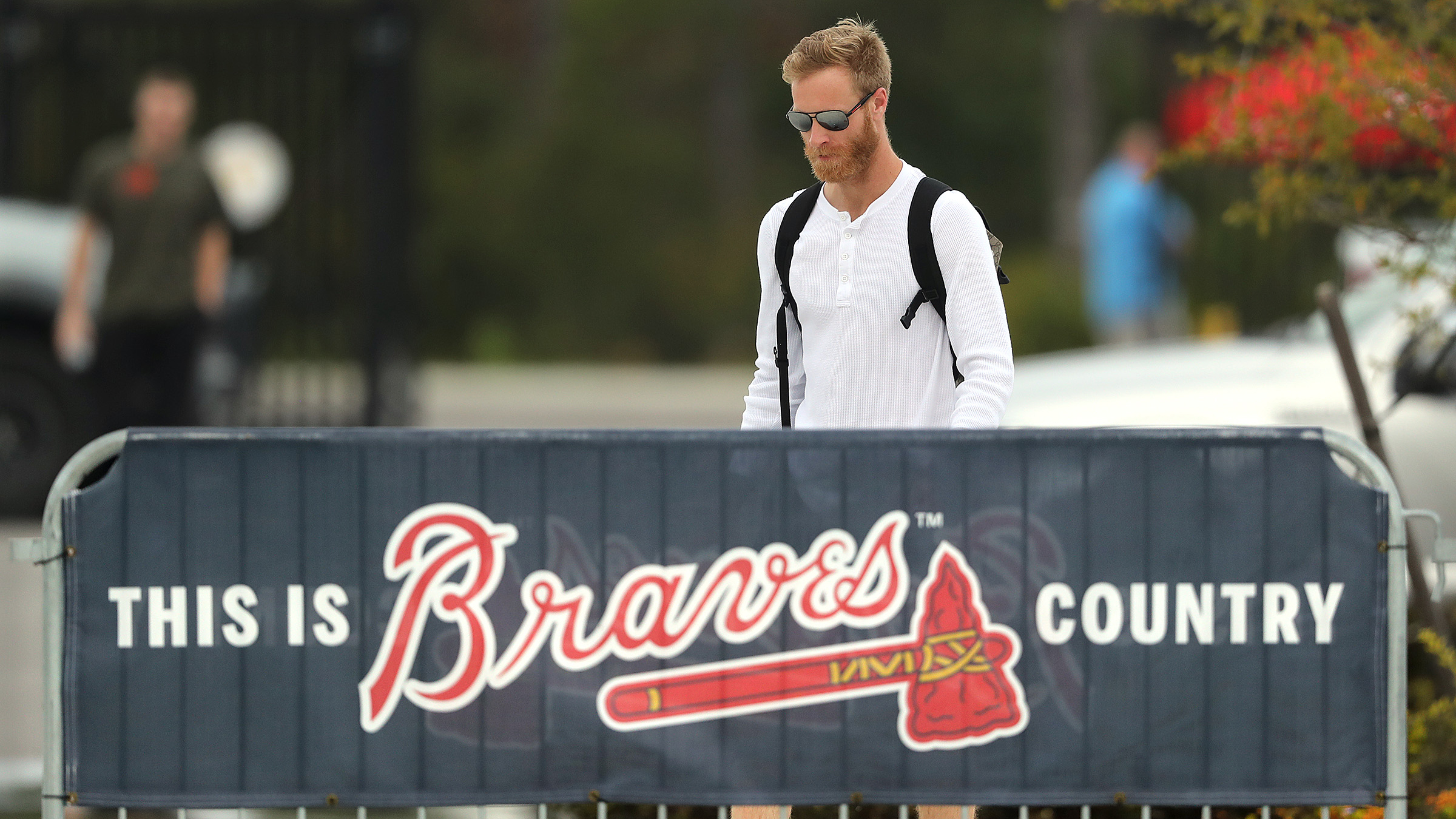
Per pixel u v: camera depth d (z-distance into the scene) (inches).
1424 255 781.3
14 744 887.7
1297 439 565.0
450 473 560.4
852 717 562.9
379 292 1654.8
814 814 709.3
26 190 1806.1
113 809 732.7
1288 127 735.1
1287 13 738.8
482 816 565.0
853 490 560.7
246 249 1706.4
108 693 560.4
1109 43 4968.0
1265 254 1523.1
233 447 559.8
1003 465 560.7
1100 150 4926.2
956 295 561.6
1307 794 567.8
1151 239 1847.9
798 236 580.7
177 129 1402.6
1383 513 565.0
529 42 4940.9
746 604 562.9
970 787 563.2
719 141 4808.1
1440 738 725.3
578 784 564.4
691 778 563.5
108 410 1487.5
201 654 561.9
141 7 1657.2
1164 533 563.8
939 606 562.3
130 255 1395.2
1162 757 565.0
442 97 4820.4
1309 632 566.6
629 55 4847.4
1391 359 936.9
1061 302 3612.2
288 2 1667.1
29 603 1205.7
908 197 565.3
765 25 4845.0
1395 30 746.2
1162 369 1027.3
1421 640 715.4
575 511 561.9
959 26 4953.3
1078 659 563.8
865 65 555.5
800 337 602.9
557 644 562.3
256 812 747.4
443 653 562.6
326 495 560.7
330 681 562.6
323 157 1715.1
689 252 4591.5
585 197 4640.8
